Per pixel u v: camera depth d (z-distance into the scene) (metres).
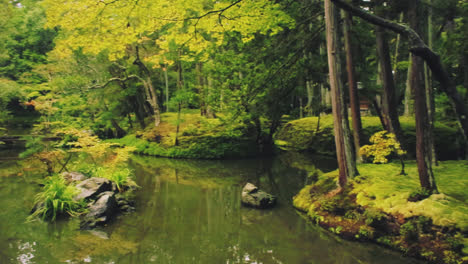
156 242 5.79
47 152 8.93
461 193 6.21
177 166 13.84
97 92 20.34
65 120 17.36
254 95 11.45
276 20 6.70
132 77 20.81
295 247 5.53
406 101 15.00
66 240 5.71
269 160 15.05
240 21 5.41
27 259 4.90
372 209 5.90
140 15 4.66
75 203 7.12
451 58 8.14
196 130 17.78
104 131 25.41
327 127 16.03
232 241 5.87
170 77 27.83
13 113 25.39
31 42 25.09
